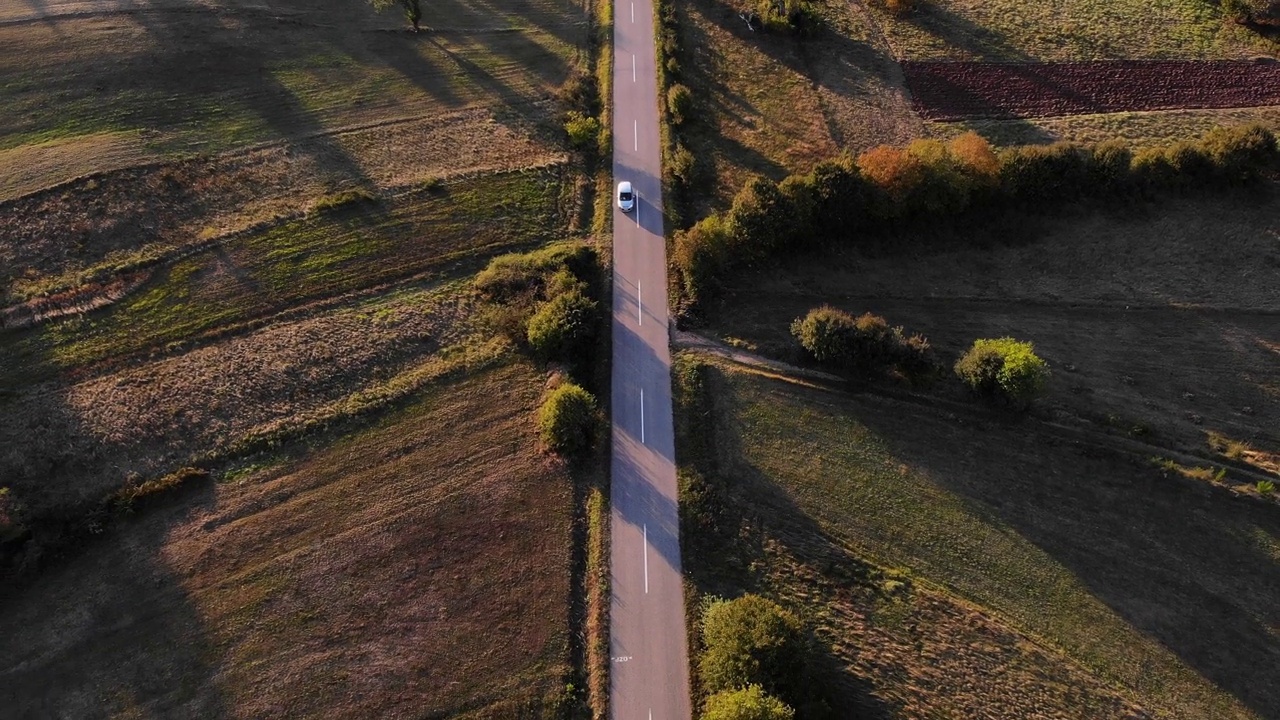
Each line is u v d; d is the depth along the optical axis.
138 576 34.41
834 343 40.56
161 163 52.06
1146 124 55.78
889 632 33.25
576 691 31.12
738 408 40.34
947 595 34.50
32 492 36.44
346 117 57.59
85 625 33.09
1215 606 34.38
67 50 60.78
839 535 36.16
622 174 52.94
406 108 58.72
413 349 43.03
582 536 35.62
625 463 38.03
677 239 46.28
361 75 61.38
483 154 54.97
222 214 49.69
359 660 32.03
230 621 33.12
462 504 36.50
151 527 35.88
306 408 40.16
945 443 39.28
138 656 32.28
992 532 36.41
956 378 41.44
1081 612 34.19
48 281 45.03
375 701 30.97
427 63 62.97
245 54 62.00
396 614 33.12
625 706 30.67
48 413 39.50
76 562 34.84
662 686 31.11
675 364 42.00
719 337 43.50
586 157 54.91
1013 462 38.66
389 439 39.06
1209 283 45.88
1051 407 40.47
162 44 61.91
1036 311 45.03
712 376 41.62
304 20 66.62
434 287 46.50
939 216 48.66
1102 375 42.06
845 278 46.72
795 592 34.19
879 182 46.81
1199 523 36.72
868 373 41.50
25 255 46.19
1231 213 49.12
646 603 33.44
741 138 55.88
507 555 34.84
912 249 47.97
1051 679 32.28
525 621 32.91
